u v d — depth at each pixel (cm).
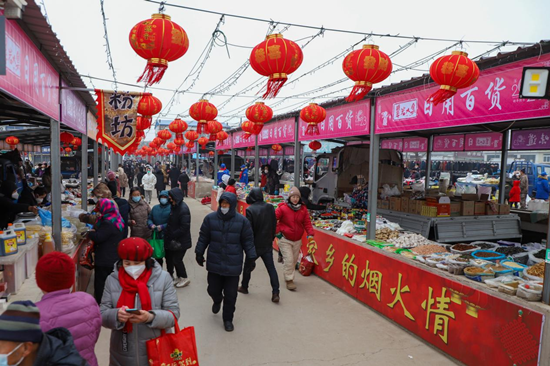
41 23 288
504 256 426
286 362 355
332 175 1068
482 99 403
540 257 446
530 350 286
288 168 2544
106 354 368
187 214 554
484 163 2356
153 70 343
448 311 365
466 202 752
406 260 430
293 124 923
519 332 295
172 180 2078
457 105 434
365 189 934
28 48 300
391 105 548
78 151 1873
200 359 359
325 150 1806
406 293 425
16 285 307
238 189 1249
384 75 390
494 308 317
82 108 659
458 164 2450
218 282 435
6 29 239
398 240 580
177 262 564
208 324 440
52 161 427
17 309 134
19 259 318
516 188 1288
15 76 261
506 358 306
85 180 718
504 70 378
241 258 426
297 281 611
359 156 1048
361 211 846
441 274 380
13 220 462
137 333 229
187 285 581
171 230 551
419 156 2688
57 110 431
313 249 652
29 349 135
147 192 1617
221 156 2547
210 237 428
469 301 342
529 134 758
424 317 397
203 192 1953
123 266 235
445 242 714
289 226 561
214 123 882
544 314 276
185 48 342
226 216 416
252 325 438
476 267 375
